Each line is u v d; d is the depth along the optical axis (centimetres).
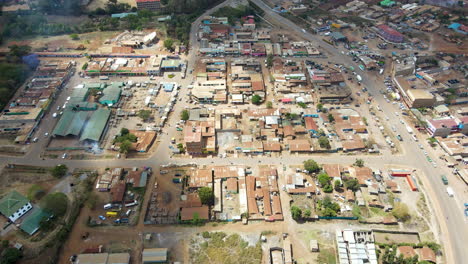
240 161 15975
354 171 15362
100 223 13150
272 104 19538
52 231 12775
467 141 16838
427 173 15550
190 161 15938
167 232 12950
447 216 13750
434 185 15012
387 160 16175
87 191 14300
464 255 12438
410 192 14725
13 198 13238
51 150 16300
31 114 17862
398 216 13500
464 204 14212
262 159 16112
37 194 14050
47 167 15388
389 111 19238
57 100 19438
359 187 14862
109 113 18262
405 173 15400
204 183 14675
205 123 17500
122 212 13600
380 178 15238
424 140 17350
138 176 14925
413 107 19275
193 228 13138
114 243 12512
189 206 13738
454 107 19475
